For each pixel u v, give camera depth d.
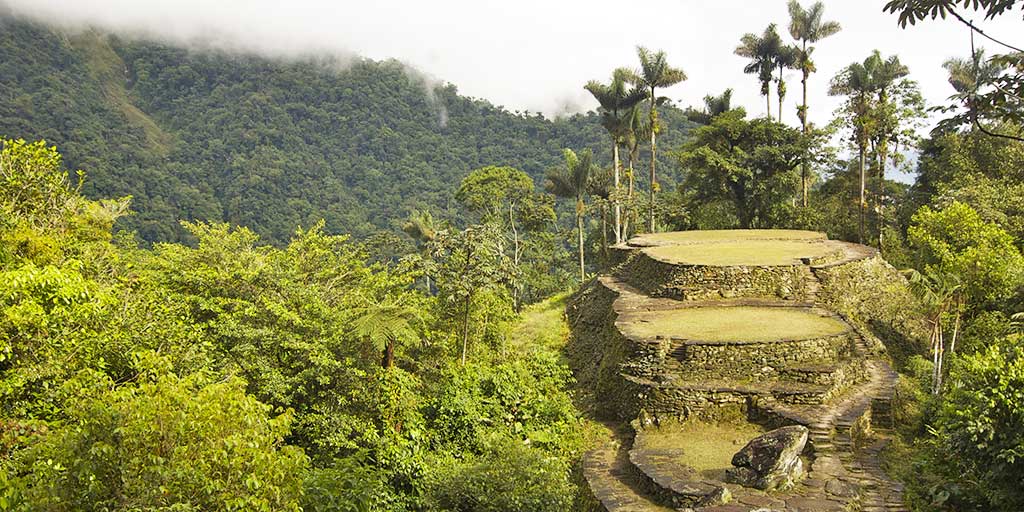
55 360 10.75
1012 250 24.00
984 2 6.89
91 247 20.00
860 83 36.56
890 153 40.12
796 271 23.83
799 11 45.09
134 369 12.44
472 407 17.75
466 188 47.50
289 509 8.34
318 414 16.08
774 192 41.91
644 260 27.61
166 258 22.91
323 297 21.02
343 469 12.40
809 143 40.09
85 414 7.60
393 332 16.72
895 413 16.56
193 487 7.46
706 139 42.47
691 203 44.56
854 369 17.67
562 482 13.60
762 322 19.98
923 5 7.03
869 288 24.92
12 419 9.60
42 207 18.11
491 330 25.00
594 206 41.69
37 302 11.02
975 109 7.15
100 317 12.74
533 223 47.25
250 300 19.27
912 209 38.59
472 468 13.87
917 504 12.22
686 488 12.95
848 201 42.41
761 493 12.58
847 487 12.74
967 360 12.82
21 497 7.09
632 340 18.47
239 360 16.53
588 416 18.62
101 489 7.19
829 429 14.71
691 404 16.45
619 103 40.94
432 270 23.58
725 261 24.92
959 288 20.44
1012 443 10.74
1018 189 31.95
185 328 15.41
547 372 21.52
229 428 7.98
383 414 16.67
